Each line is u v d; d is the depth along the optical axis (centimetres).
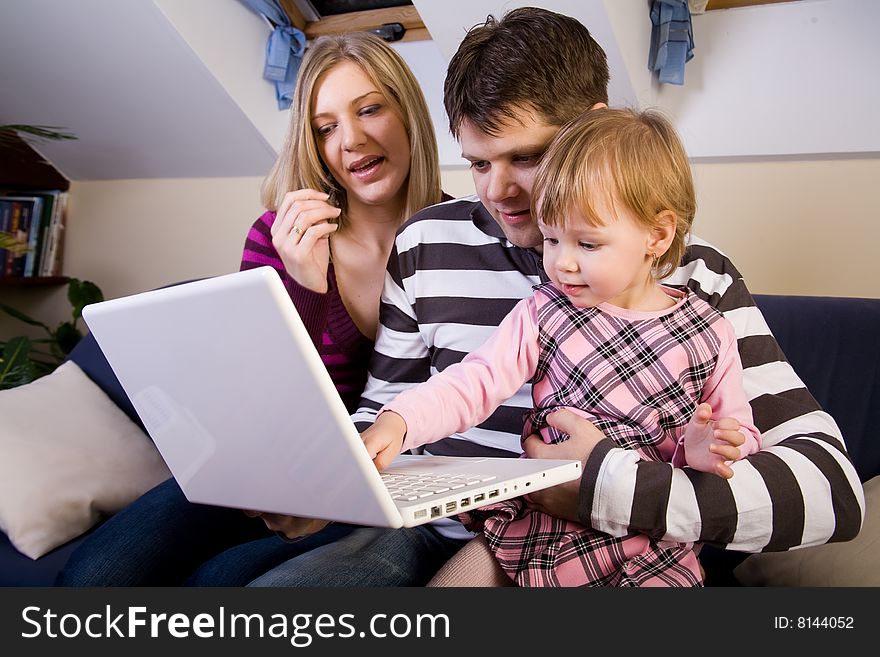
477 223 131
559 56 110
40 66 274
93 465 181
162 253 319
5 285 332
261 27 262
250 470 88
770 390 114
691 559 99
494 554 103
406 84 156
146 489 186
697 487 94
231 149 284
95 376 211
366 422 132
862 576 114
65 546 170
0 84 288
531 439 108
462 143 116
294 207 138
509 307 127
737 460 95
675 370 103
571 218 98
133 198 323
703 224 229
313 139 160
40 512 168
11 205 319
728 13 212
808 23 205
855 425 142
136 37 246
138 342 87
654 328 104
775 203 220
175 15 232
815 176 215
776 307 153
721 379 106
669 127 107
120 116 288
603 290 101
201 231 310
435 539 124
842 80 205
